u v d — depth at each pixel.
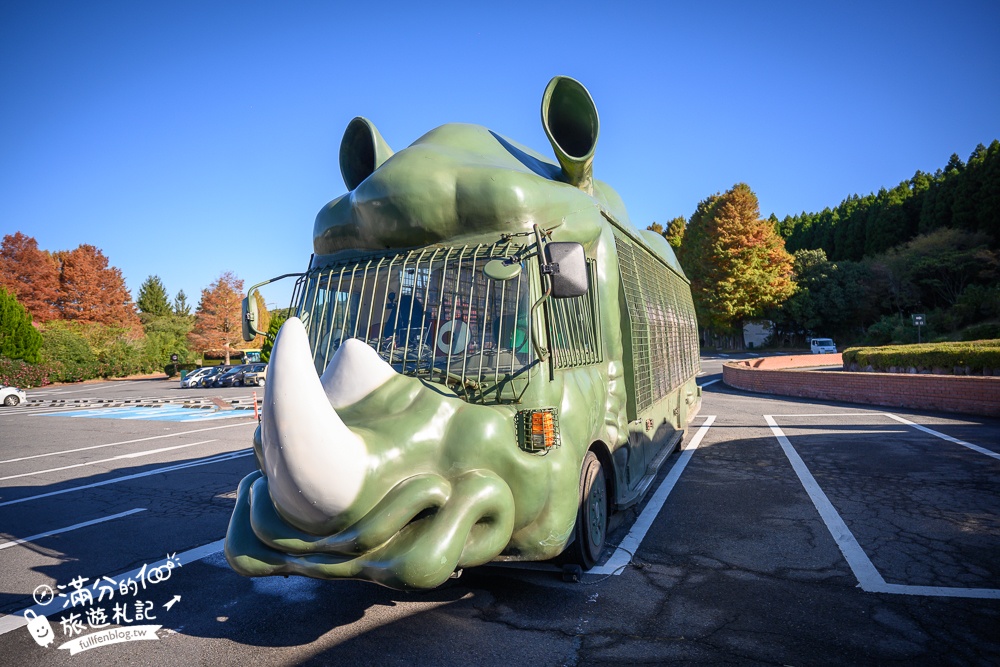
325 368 3.84
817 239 70.12
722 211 54.34
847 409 14.23
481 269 3.77
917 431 10.57
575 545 4.16
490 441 3.27
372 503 2.97
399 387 3.44
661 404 7.37
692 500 6.54
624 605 3.93
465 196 3.89
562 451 3.62
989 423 11.22
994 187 45.25
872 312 51.16
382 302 3.97
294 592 4.30
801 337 58.22
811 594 4.05
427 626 3.69
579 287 3.45
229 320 56.03
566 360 4.02
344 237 4.31
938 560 4.62
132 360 54.31
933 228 51.38
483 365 3.61
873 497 6.41
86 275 65.00
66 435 14.20
